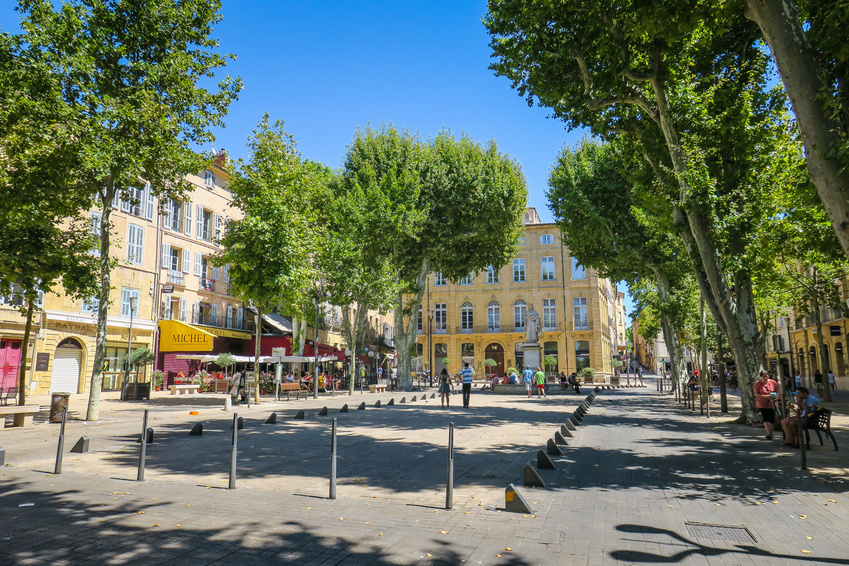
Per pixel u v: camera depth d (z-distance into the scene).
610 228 30.23
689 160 14.66
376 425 14.84
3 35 12.73
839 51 7.47
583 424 15.47
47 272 14.84
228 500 6.45
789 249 15.66
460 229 35.81
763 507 6.41
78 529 5.23
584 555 4.72
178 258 34.47
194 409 19.06
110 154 13.55
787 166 15.08
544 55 15.63
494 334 59.53
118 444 10.92
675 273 26.94
